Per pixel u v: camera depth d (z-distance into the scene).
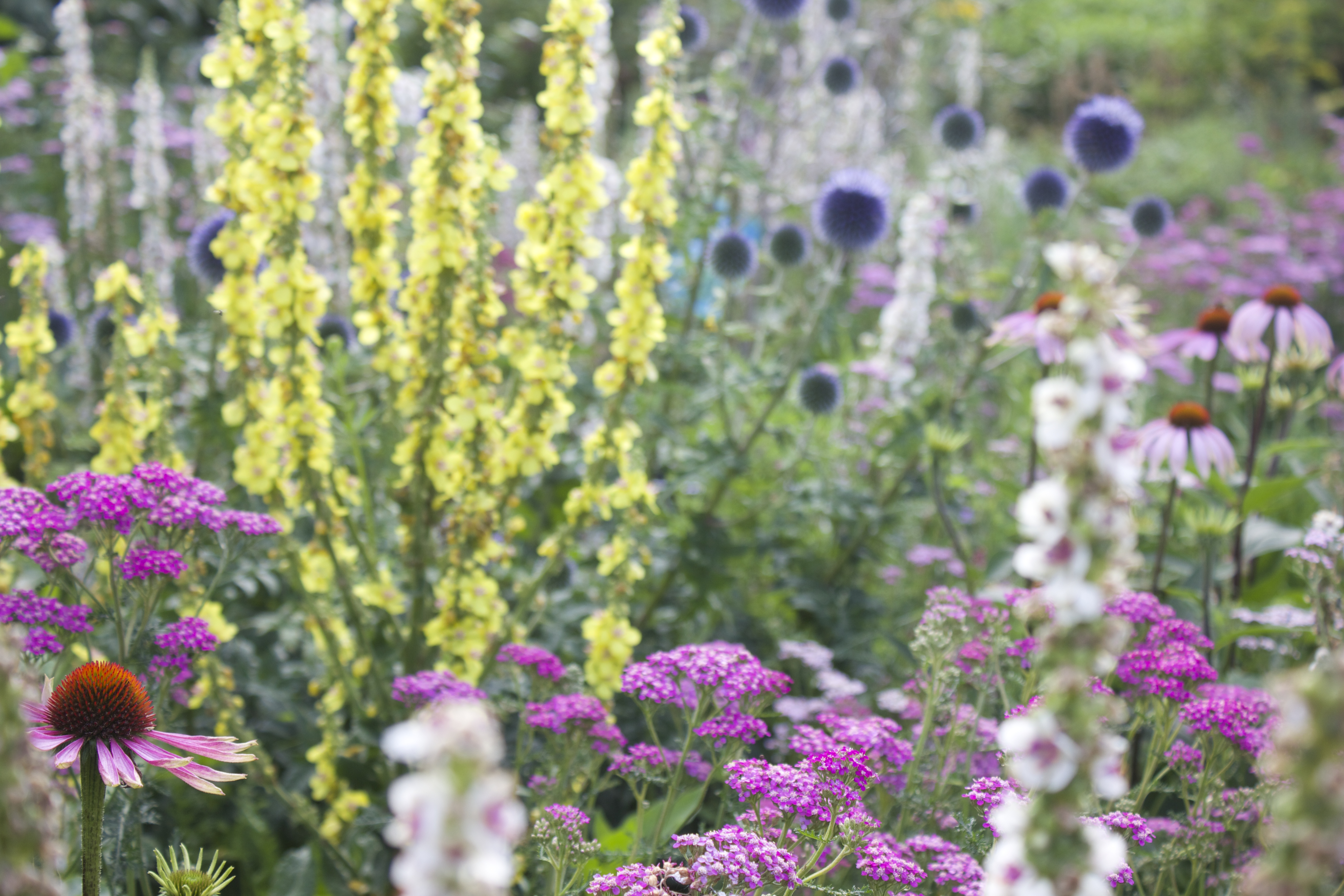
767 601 4.89
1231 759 2.80
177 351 4.08
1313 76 18.56
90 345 5.17
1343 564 3.11
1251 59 18.03
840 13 7.21
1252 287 8.38
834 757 2.45
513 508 3.70
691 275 4.87
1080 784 1.15
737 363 4.67
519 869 2.88
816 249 6.33
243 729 3.36
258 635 4.18
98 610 2.67
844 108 7.71
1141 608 3.10
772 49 5.95
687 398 4.82
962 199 6.43
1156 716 2.89
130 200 6.91
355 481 3.62
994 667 3.05
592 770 3.05
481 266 3.40
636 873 2.09
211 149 6.48
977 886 2.28
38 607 2.46
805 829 2.46
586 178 3.40
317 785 3.50
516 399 3.61
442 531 3.58
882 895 2.27
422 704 2.85
